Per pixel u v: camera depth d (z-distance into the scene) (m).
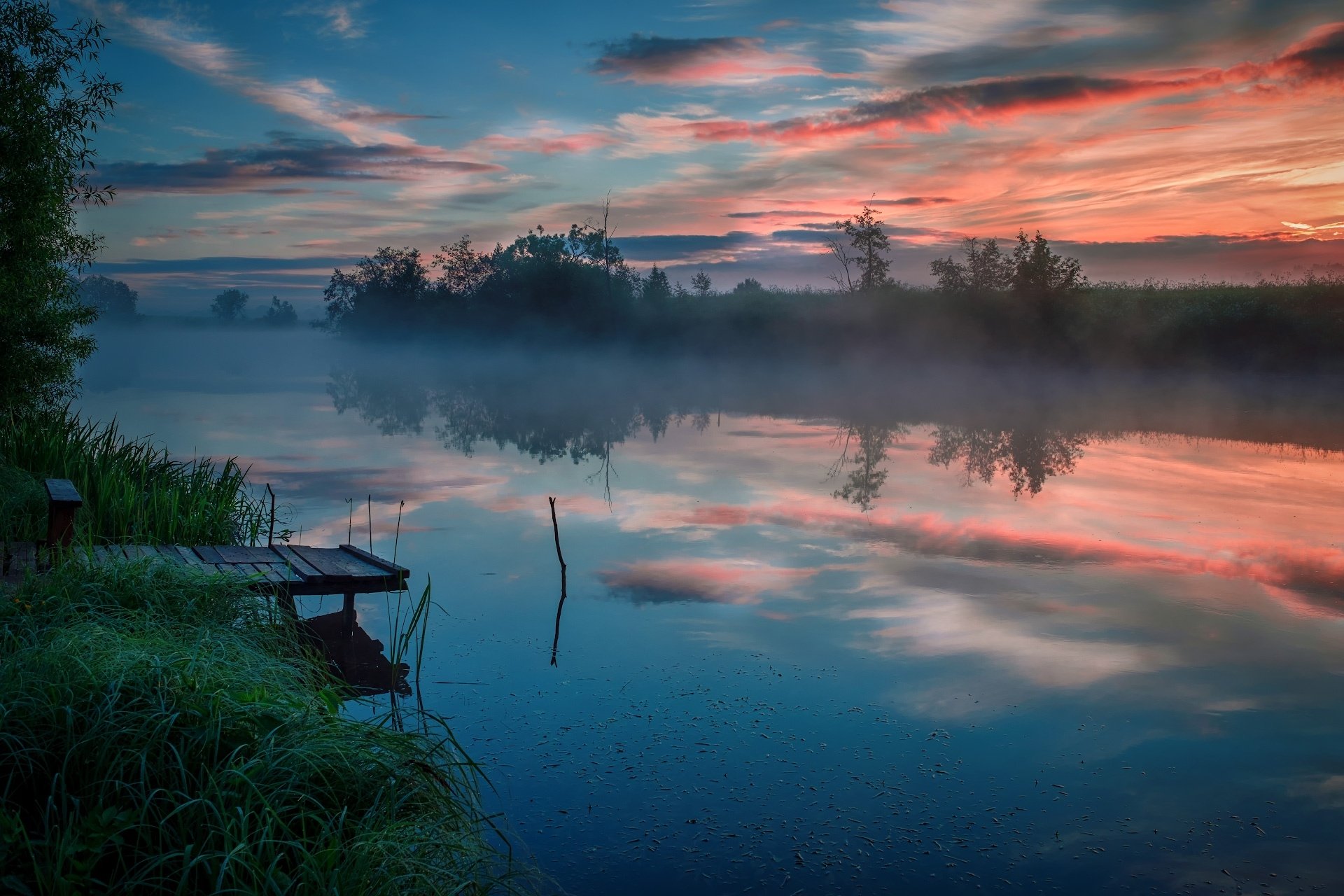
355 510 15.21
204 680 4.64
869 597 10.49
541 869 5.07
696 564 12.05
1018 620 9.72
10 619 5.53
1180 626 9.46
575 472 19.78
